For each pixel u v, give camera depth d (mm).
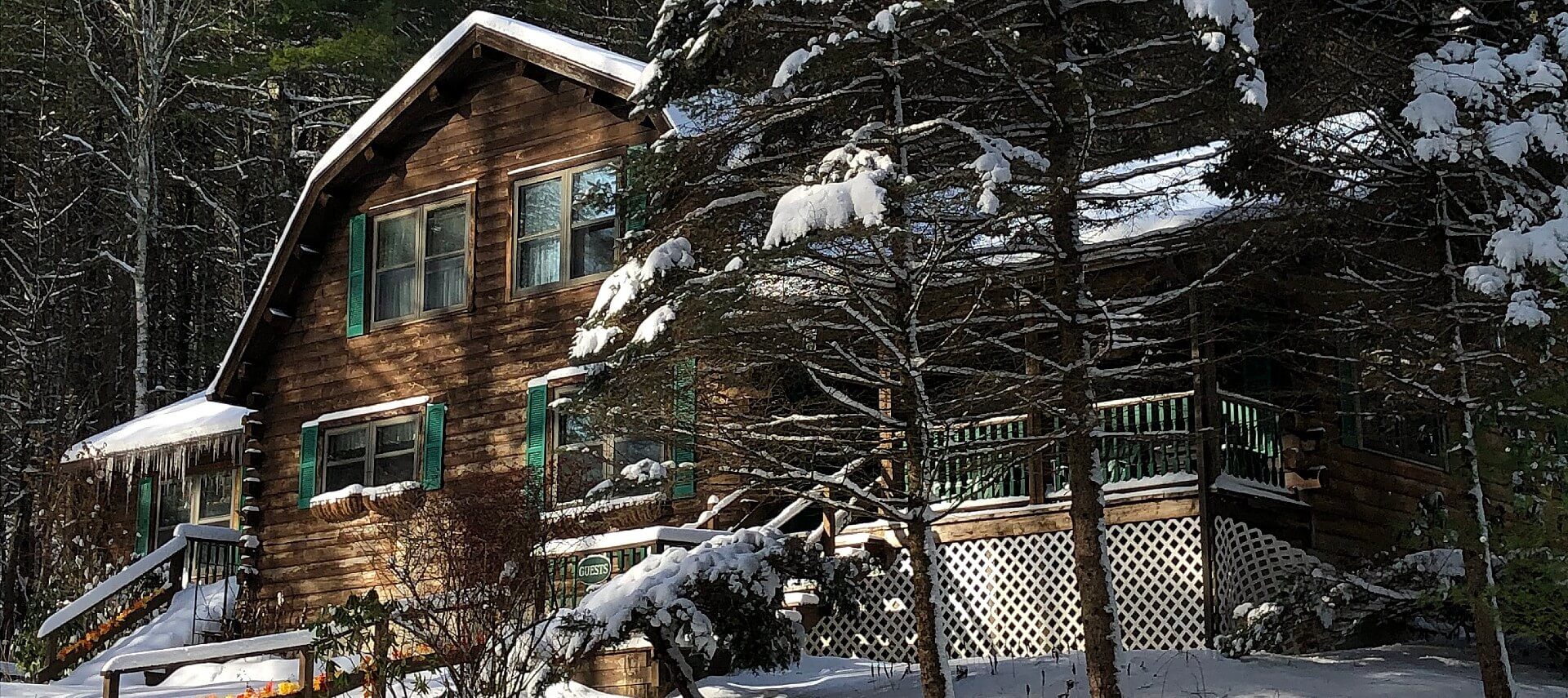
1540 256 12102
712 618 14469
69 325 38844
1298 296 16594
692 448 13219
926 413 12398
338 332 22469
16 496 32125
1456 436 13875
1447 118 12656
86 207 39531
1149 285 14523
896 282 12469
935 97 13195
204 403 28203
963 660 16688
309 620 20969
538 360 20500
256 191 41094
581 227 20547
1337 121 14859
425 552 16188
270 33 36781
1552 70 12828
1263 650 15445
